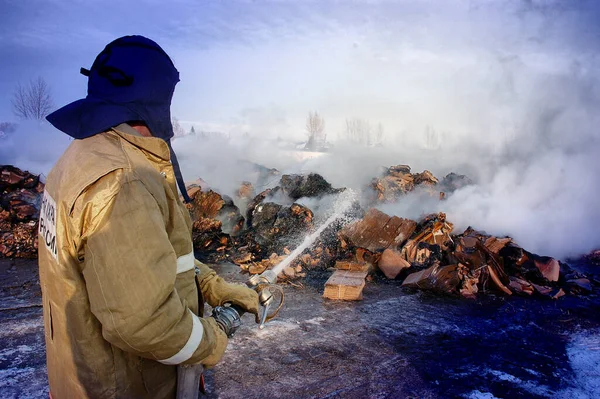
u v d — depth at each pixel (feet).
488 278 17.24
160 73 4.76
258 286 6.26
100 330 4.47
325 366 11.09
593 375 11.23
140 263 4.09
